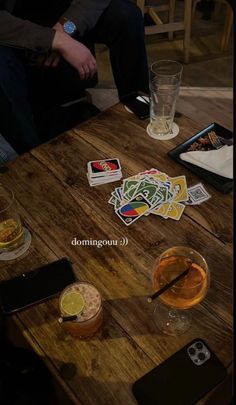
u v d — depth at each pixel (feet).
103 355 3.04
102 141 4.72
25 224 3.96
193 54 9.89
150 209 3.96
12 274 3.61
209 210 3.92
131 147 4.61
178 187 4.13
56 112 7.77
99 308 3.07
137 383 2.88
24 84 6.39
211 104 8.49
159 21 9.76
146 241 3.72
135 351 3.05
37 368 4.07
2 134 6.38
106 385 2.90
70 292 3.17
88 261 3.62
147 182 4.20
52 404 3.86
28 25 5.70
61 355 3.07
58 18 6.62
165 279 3.10
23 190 4.27
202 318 3.19
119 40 6.72
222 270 3.45
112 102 8.59
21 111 6.15
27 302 3.38
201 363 2.95
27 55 6.21
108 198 4.10
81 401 2.84
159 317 3.22
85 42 7.00
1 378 3.93
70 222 3.94
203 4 10.89
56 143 4.75
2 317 4.51
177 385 2.86
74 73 7.12
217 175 4.19
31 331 3.23
